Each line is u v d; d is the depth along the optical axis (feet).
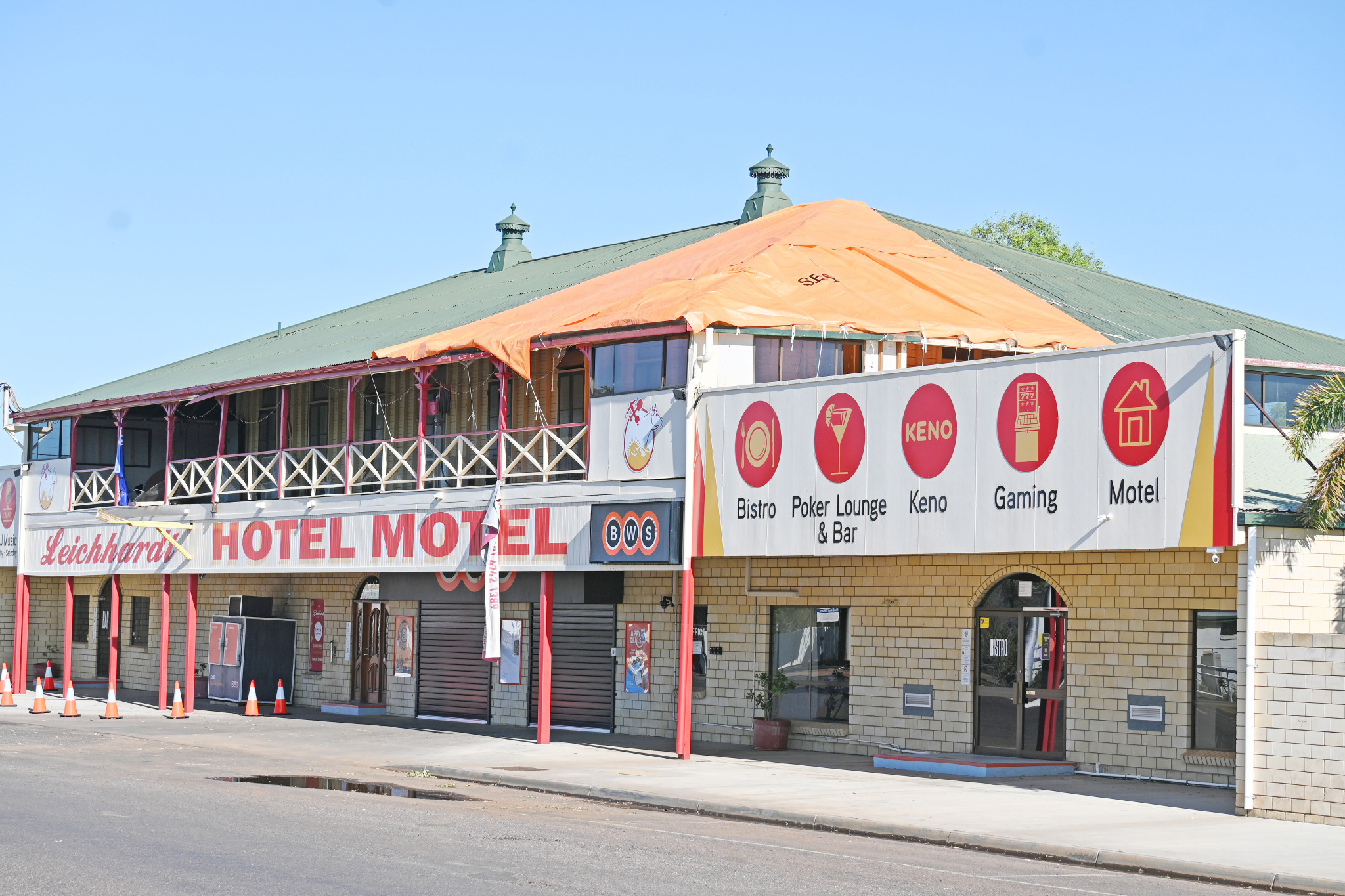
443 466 93.71
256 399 112.06
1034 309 80.33
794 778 60.39
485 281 120.88
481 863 36.55
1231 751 58.90
